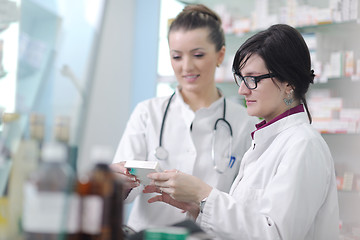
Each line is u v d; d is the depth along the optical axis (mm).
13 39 1097
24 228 738
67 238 743
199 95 2094
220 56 2113
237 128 2072
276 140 1432
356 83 3471
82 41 1100
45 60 1058
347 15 3457
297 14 3631
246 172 1503
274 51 1376
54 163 736
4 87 1021
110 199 797
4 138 875
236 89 3904
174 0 4051
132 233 987
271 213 1252
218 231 1286
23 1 1118
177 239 771
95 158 805
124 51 4156
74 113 977
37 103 989
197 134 2037
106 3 1164
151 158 2021
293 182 1265
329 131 3516
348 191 3391
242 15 3934
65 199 734
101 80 3957
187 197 1395
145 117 2084
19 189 781
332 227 1366
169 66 4059
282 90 1423
